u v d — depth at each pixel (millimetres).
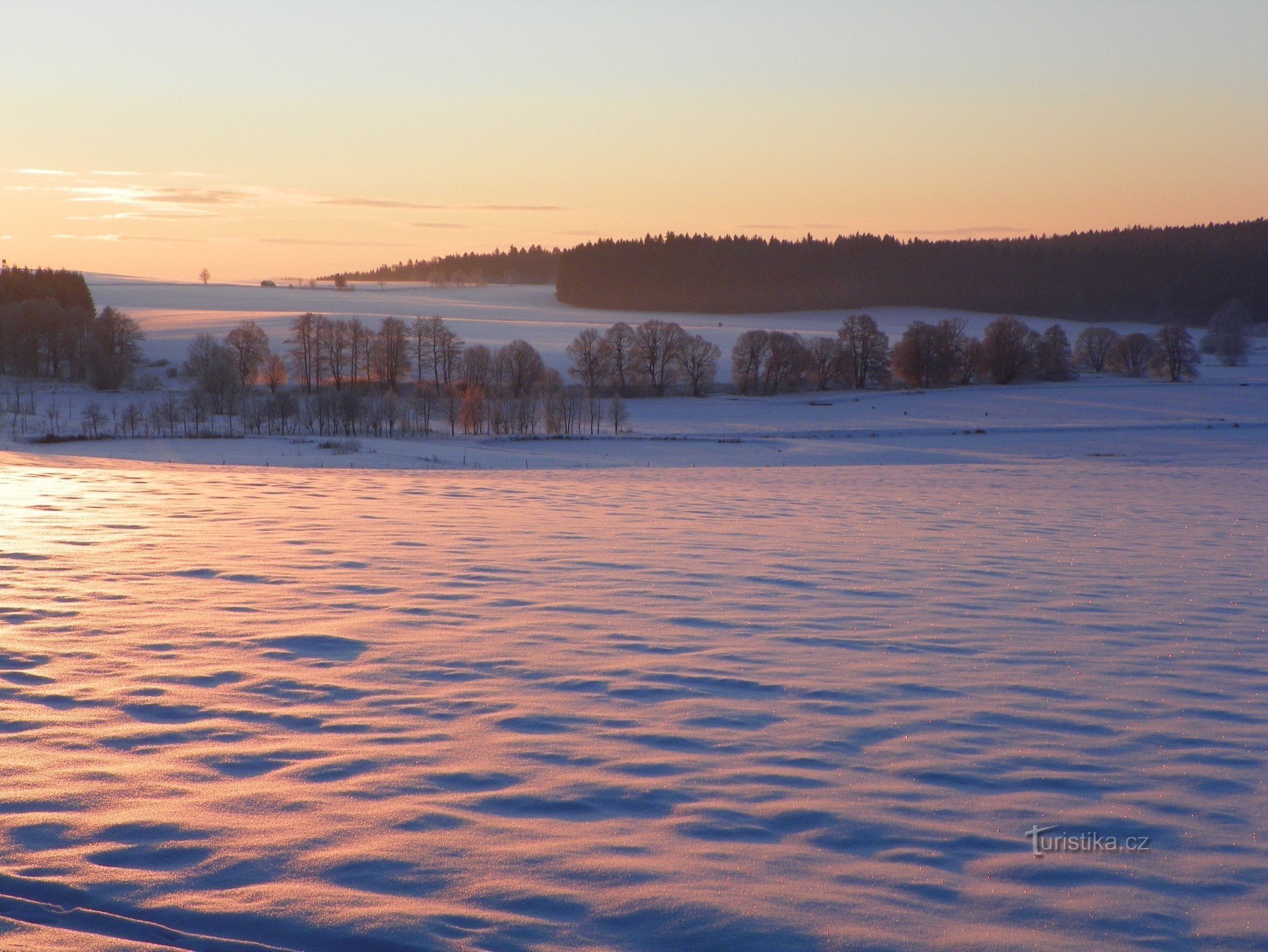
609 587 10195
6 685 6543
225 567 10852
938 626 8703
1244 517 18000
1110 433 63531
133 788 4914
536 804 4824
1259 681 7129
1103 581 11008
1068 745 5777
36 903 3840
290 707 6227
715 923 3779
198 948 3578
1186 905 3998
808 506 19031
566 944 3637
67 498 17078
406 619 8602
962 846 4488
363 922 3734
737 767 5355
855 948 3639
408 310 197875
